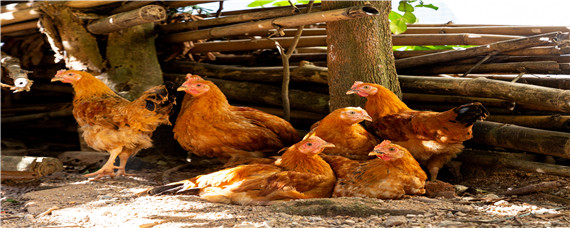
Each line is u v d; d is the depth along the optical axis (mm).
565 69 6293
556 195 4820
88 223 4023
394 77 6055
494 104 6000
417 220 3842
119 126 5793
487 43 6941
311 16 5270
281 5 8578
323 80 6781
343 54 5895
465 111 4766
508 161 5531
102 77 7109
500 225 3654
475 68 6680
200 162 6863
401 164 4609
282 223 3809
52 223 4066
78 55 6977
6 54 7629
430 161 5453
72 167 6977
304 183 4617
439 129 5000
